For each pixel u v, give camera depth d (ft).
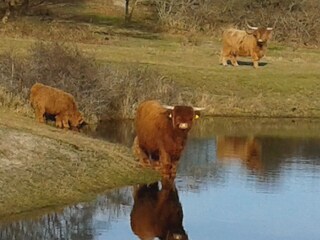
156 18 184.96
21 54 112.57
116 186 65.82
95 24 174.09
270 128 101.40
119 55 126.82
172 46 149.07
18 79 92.48
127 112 100.12
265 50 133.80
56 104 85.20
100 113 97.30
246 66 127.65
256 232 56.29
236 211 61.41
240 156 82.48
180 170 74.59
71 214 58.65
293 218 59.88
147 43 151.12
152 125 69.41
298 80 119.75
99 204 61.41
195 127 100.07
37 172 63.26
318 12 167.73
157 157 70.74
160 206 61.93
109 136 86.94
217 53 141.69
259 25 170.30
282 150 86.63
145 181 67.77
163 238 54.70
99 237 54.29
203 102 108.17
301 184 70.33
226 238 54.80
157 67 116.78
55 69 95.20
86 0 194.39
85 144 72.38
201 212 60.95
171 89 105.50
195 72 117.29
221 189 67.82
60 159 66.64
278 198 65.31
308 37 164.45
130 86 101.65
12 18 166.61
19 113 86.69
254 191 67.36
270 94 114.32
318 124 106.11
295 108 111.75
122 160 70.13
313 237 55.52
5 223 56.03
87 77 96.78
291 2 173.78
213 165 77.51
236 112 109.09
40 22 165.48
